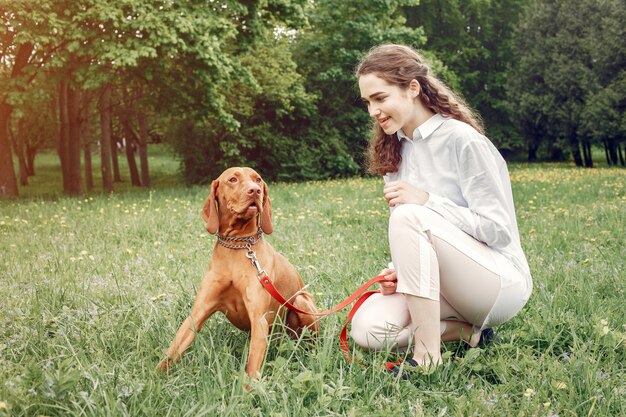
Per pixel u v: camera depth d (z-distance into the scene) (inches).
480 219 109.0
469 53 1264.8
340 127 927.0
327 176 882.1
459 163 112.0
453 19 1229.7
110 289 164.7
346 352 108.8
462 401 90.0
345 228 289.9
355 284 167.9
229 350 111.2
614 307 140.8
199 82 616.4
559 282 163.6
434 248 107.2
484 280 107.8
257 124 864.3
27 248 239.1
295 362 107.5
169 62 542.9
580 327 124.5
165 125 930.7
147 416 82.4
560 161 1385.3
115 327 124.7
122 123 1019.9
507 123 1353.3
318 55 927.7
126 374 95.2
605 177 643.5
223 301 119.9
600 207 341.1
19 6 476.1
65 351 111.0
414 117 115.1
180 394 91.4
